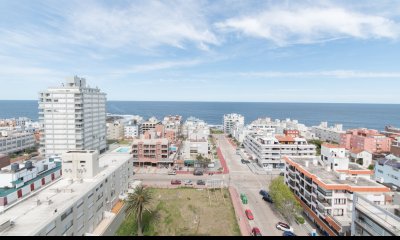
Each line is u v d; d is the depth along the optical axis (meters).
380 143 162.62
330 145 88.62
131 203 65.50
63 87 134.75
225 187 101.94
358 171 74.88
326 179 70.06
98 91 158.38
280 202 73.69
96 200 66.50
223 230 67.06
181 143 187.75
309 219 74.69
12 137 156.88
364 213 49.62
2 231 42.22
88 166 71.12
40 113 136.62
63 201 54.69
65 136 134.00
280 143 135.12
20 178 66.62
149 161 134.12
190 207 81.31
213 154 159.25
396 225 44.25
